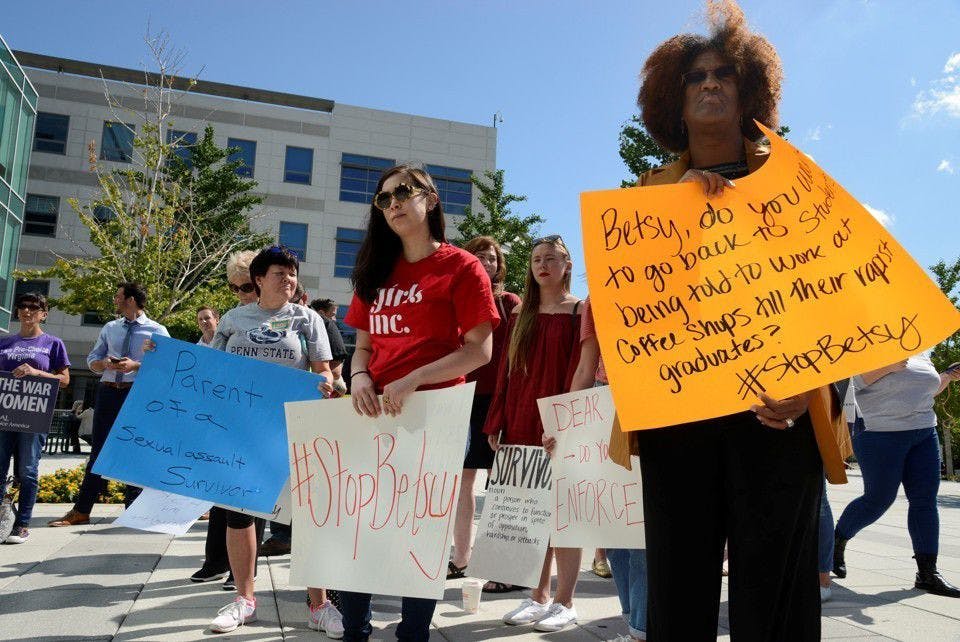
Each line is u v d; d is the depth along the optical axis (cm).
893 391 425
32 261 3062
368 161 3647
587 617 356
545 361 367
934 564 417
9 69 1981
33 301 596
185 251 1666
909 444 423
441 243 261
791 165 180
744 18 205
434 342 248
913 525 426
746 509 171
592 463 312
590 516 307
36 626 317
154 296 1553
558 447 321
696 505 178
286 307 378
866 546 605
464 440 233
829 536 395
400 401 236
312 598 323
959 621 346
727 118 197
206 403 321
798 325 171
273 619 338
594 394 319
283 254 372
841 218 175
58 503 761
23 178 2164
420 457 236
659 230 182
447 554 227
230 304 1825
